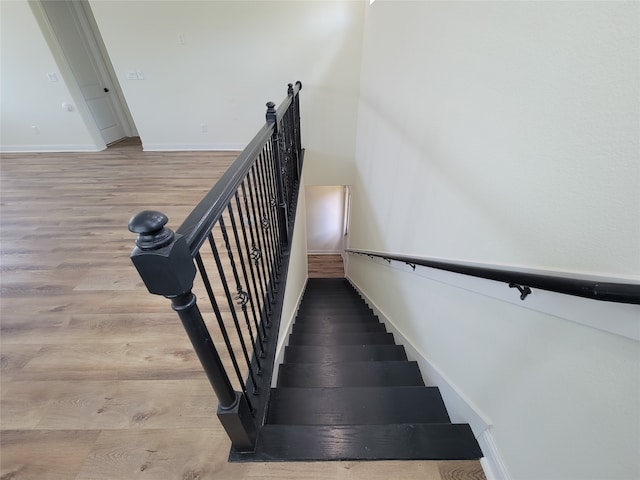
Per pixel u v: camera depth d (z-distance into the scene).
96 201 2.84
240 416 0.92
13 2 3.31
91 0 3.29
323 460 1.01
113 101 4.93
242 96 3.87
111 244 2.20
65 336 1.48
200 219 0.69
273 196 1.92
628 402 0.58
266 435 1.06
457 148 1.20
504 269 0.87
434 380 1.48
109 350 1.41
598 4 0.58
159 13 3.37
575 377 0.70
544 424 0.80
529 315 0.84
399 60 2.00
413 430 1.10
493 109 0.95
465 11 1.10
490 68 0.96
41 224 2.45
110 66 4.75
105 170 3.61
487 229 1.01
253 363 1.27
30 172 3.54
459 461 1.04
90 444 1.05
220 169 3.60
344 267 6.09
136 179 3.34
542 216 0.76
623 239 0.57
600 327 0.62
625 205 0.56
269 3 3.30
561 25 0.67
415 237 1.73
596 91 0.60
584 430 0.68
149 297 1.72
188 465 1.00
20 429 1.10
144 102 3.94
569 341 0.71
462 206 1.17
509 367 0.94
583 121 0.63
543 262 0.77
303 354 1.90
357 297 3.91
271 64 3.63
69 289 1.78
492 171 0.97
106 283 1.82
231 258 0.93
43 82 3.82
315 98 3.79
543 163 0.75
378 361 1.84
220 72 3.71
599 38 0.58
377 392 1.37
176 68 3.70
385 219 2.48
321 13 3.33
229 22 3.41
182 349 1.41
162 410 1.16
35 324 1.54
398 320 2.18
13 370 1.31
